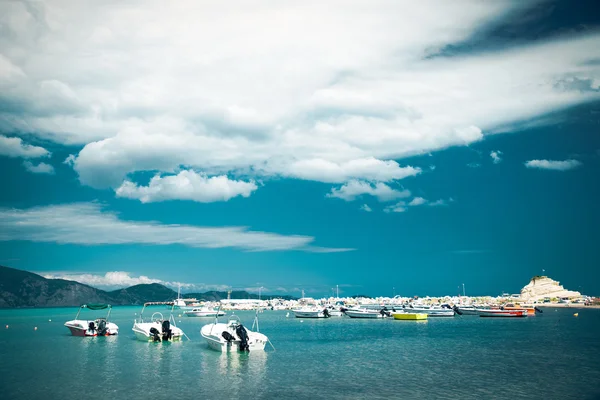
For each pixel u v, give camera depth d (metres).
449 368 54.62
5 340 87.56
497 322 140.00
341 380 47.78
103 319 94.44
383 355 65.81
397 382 46.81
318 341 86.31
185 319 175.62
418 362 59.12
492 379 48.09
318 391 43.12
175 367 55.22
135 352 68.25
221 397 41.09
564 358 61.84
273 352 69.00
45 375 50.62
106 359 61.72
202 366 55.91
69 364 57.69
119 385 45.66
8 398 40.91
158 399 40.44
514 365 56.47
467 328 116.38
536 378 48.44
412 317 154.75
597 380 47.31
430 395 41.69
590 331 104.12
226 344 66.94
